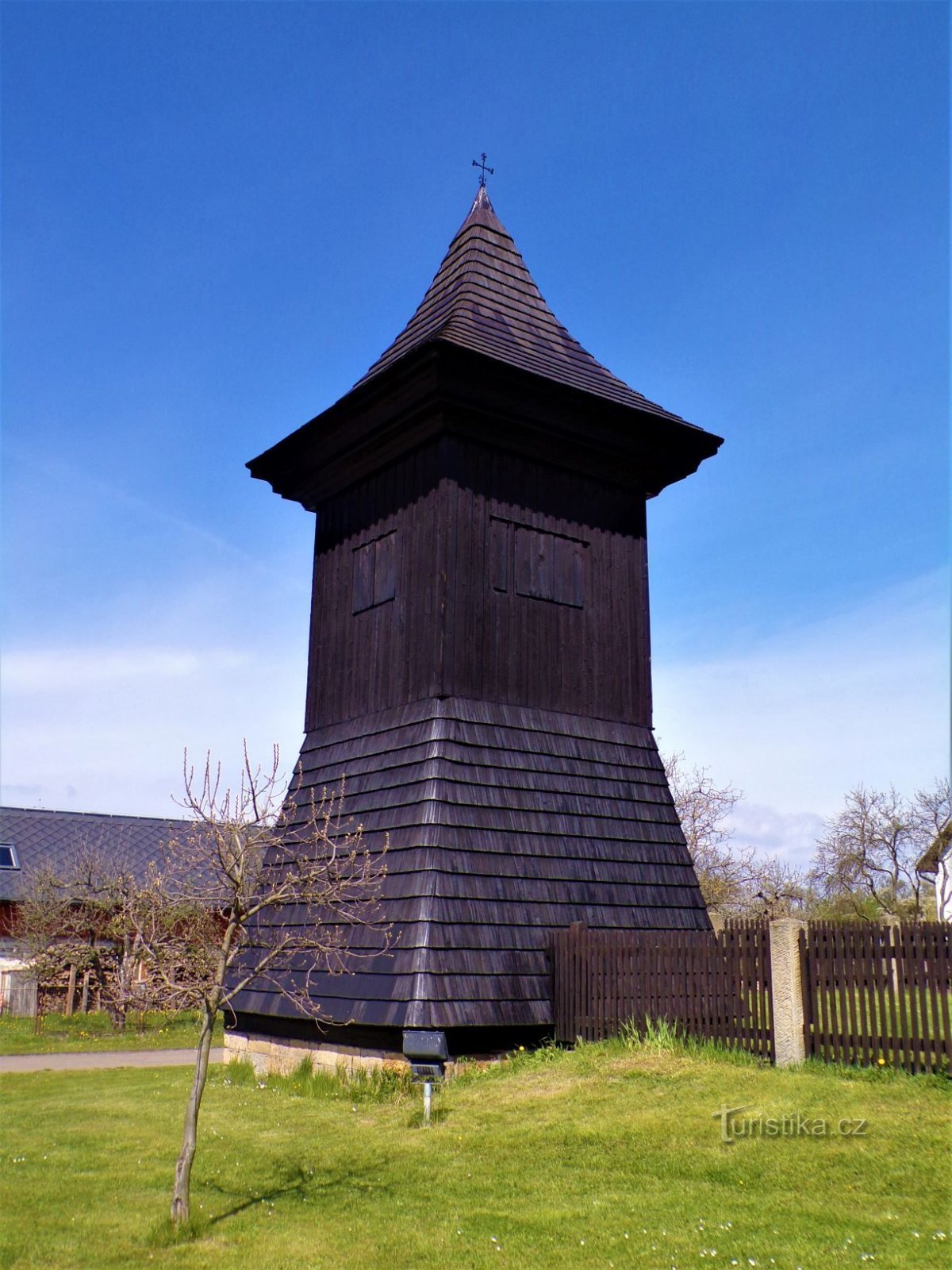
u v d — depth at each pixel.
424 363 16.20
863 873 45.66
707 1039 13.29
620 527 19.22
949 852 40.41
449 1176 10.12
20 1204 9.70
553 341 19.67
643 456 18.95
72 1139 12.61
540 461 18.27
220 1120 13.53
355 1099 14.12
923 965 11.23
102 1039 26.39
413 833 15.47
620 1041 13.93
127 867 35.88
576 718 17.72
